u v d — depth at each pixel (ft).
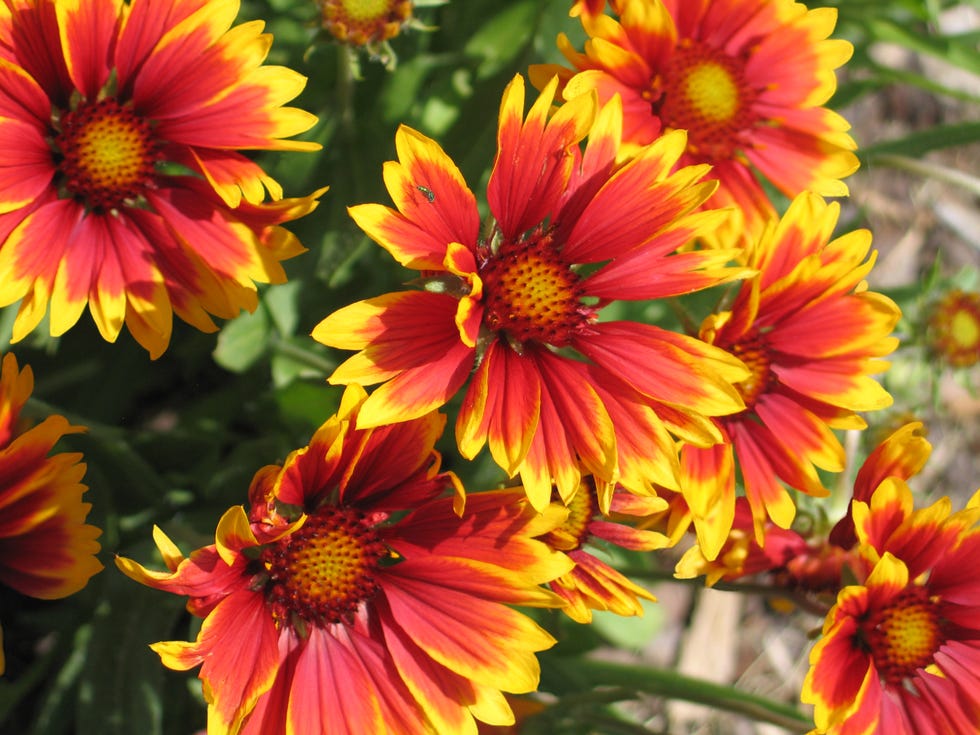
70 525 1.00
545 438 0.99
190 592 0.95
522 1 1.29
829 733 1.04
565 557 0.99
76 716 1.22
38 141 1.01
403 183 0.97
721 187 1.15
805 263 1.06
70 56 0.99
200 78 1.02
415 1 1.12
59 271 1.01
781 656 1.66
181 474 1.30
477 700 1.00
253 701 0.96
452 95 1.28
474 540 1.00
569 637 1.39
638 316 1.38
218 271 1.02
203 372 1.40
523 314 1.02
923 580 1.13
